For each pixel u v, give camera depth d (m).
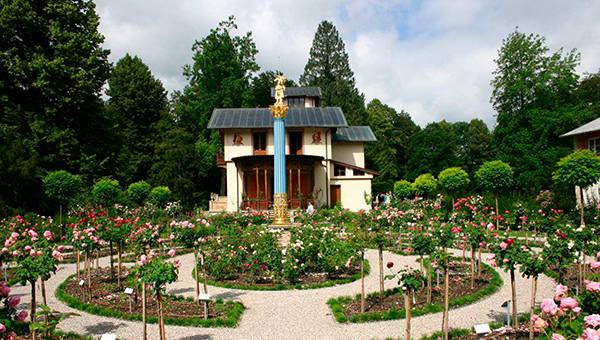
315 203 38.47
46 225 22.20
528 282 12.73
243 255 14.80
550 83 41.28
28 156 28.86
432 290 11.52
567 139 40.12
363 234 11.27
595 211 23.36
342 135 45.22
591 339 3.93
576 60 41.06
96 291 12.27
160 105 57.47
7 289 5.17
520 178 39.25
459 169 31.84
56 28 32.38
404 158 74.88
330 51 75.81
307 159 38.09
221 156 42.78
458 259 15.06
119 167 41.84
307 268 15.02
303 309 10.68
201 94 49.69
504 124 42.97
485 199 27.89
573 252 9.45
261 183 40.34
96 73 34.72
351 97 67.31
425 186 36.59
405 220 18.30
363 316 9.49
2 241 13.35
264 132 40.59
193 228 11.72
